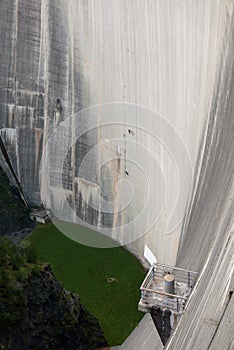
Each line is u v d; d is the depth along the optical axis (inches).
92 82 1822.1
